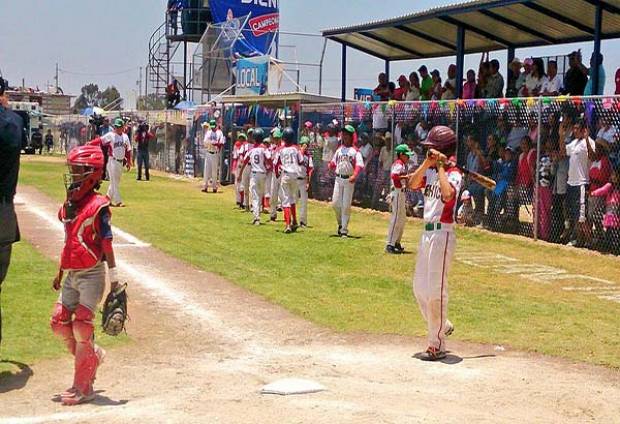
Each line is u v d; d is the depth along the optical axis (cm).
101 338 836
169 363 754
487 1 1869
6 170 704
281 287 1123
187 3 4050
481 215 1745
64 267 623
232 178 2894
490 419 579
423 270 769
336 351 809
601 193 1426
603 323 947
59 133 5631
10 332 840
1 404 621
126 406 609
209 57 3316
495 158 1694
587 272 1296
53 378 696
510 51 2264
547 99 1525
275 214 1917
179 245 1481
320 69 2912
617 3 1659
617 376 730
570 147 1474
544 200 1562
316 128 2394
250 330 891
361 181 2148
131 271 1220
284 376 709
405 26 2302
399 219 1427
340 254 1413
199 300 1034
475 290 1141
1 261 728
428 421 561
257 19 3334
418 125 1906
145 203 2245
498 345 840
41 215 1898
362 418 562
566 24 1938
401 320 942
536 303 1059
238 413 579
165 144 3734
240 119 2941
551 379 712
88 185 619
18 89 5709
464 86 2044
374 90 2555
